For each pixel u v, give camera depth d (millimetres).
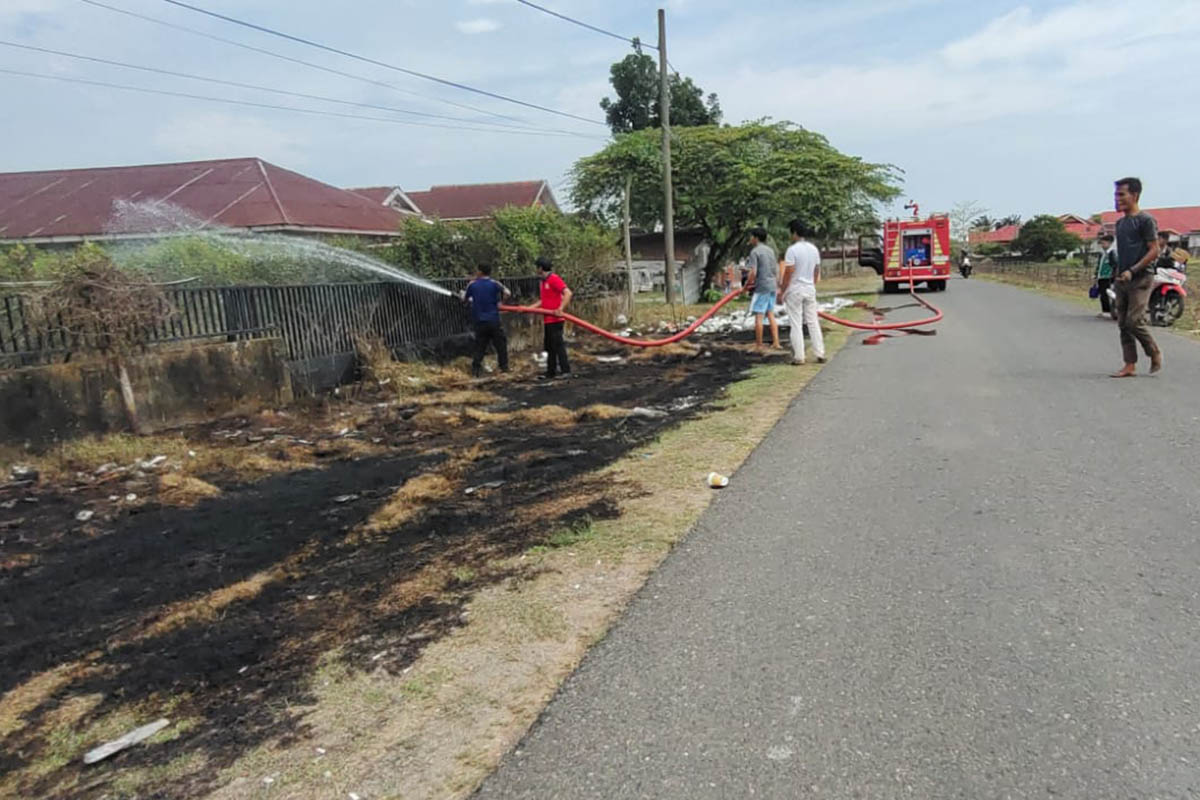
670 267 25797
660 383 10633
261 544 5113
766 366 11336
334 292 11172
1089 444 5797
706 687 2928
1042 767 2379
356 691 3131
